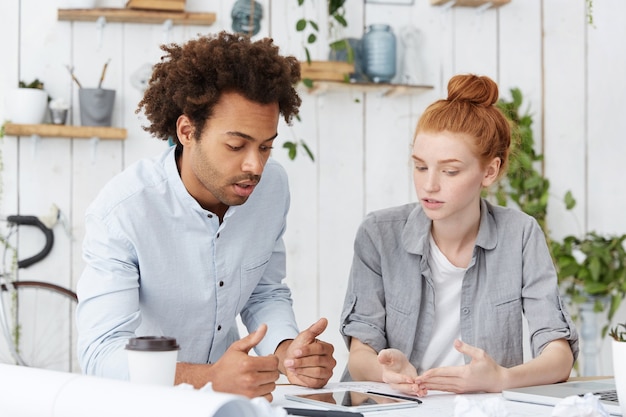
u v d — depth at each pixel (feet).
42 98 10.28
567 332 5.46
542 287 5.63
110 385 3.18
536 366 5.02
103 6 10.76
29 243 10.59
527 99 11.98
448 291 5.83
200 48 4.60
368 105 11.47
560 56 12.09
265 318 5.62
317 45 11.29
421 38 11.60
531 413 4.03
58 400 3.26
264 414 3.08
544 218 11.71
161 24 10.85
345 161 11.41
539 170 12.01
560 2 12.09
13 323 10.50
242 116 4.55
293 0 11.21
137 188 5.03
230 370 4.08
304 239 11.30
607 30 12.23
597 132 12.21
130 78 10.80
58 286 10.30
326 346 4.91
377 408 4.09
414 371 4.97
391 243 5.85
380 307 5.82
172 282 5.16
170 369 3.67
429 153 5.26
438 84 11.68
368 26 11.39
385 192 11.53
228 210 5.26
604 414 3.50
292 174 11.26
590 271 11.37
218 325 5.44
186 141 4.90
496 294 5.72
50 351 10.63
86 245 4.92
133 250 4.96
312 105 11.30
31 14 10.53
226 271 5.33
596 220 12.20
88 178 10.70
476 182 5.34
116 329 4.59
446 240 5.73
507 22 11.91
